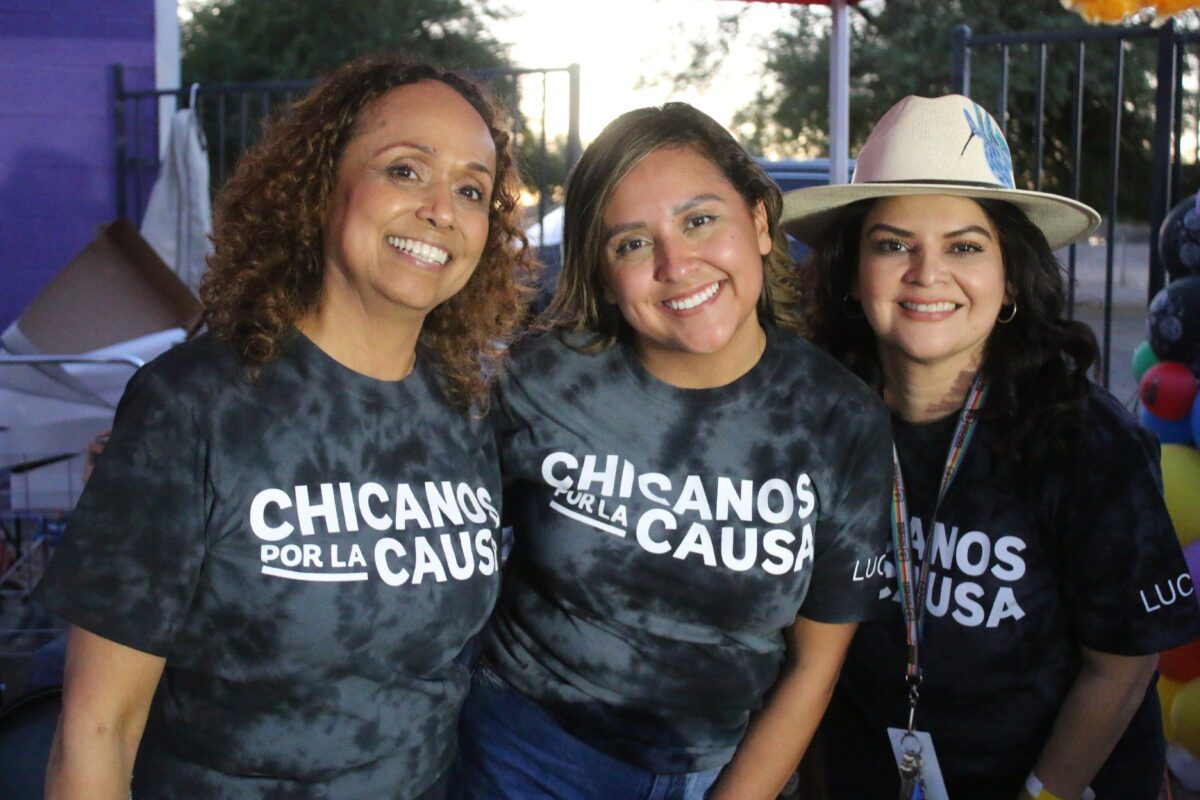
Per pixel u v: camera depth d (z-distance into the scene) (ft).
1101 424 6.77
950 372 7.22
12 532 13.07
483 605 5.99
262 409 5.38
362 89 5.77
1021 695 7.07
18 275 25.00
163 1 24.56
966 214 7.01
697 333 6.28
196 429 5.21
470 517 5.96
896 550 7.19
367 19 46.42
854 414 6.64
